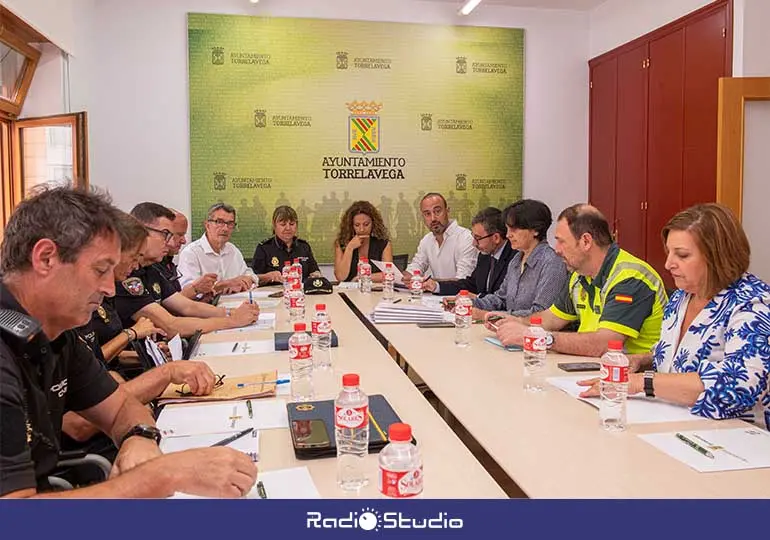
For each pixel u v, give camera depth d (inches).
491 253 149.8
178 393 70.0
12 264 44.7
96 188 51.3
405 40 213.2
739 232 65.7
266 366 83.4
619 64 210.2
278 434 57.9
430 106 216.5
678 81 184.7
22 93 168.9
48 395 49.5
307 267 189.5
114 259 47.1
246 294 157.6
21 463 40.1
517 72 221.8
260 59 204.5
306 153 209.6
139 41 197.9
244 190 207.0
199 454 43.3
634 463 50.6
